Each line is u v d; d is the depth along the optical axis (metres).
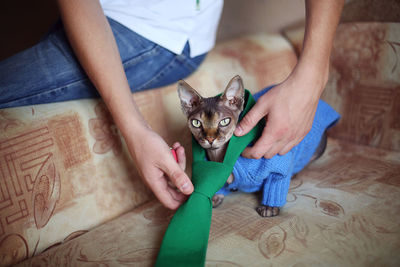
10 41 1.23
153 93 0.63
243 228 0.50
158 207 0.59
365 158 0.68
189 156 0.67
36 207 0.50
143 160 0.46
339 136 0.77
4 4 1.34
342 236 0.47
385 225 0.48
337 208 0.53
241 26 1.01
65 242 0.52
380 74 0.68
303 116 0.48
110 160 0.58
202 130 0.47
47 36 0.61
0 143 0.48
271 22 0.94
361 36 0.69
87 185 0.55
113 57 0.49
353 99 0.73
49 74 0.53
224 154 0.52
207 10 0.64
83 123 0.55
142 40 0.59
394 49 0.66
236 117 0.49
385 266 0.41
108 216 0.57
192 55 0.66
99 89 0.49
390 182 0.58
